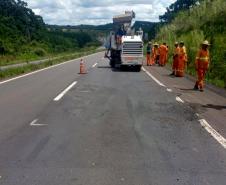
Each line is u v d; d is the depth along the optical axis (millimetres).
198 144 8773
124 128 10219
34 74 26734
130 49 30344
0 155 7836
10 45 62531
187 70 28609
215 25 36812
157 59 38469
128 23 33594
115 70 30922
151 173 6871
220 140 9109
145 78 24062
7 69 27000
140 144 8703
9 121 11000
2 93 16797
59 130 9961
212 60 25531
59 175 6730
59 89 18188
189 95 16516
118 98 15422
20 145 8555
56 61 42750
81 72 27922
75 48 107688
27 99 15055
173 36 48500
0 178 6590
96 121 11055
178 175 6793
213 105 14047
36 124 10625
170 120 11273
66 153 7988
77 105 13688
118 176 6707
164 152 8125
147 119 11391
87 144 8664
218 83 20828
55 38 102625
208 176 6766
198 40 33125
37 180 6500
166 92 17391
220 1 41812
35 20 94188
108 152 8078
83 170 6980
